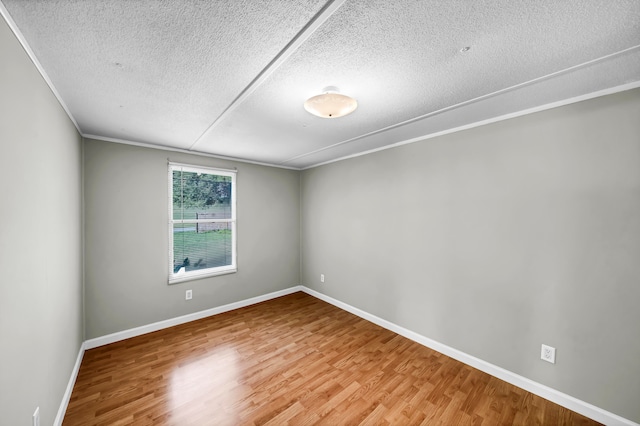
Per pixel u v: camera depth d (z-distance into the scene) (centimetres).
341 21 105
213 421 168
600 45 122
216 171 354
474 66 141
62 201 182
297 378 213
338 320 331
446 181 251
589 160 173
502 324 213
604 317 168
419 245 274
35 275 131
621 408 161
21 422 114
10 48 106
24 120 120
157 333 292
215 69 143
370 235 330
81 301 246
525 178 201
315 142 291
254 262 394
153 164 302
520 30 111
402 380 211
